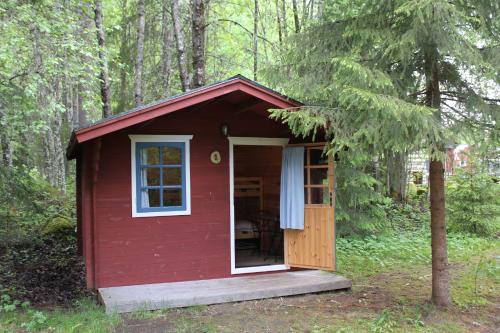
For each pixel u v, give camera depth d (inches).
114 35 547.8
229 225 276.7
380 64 214.5
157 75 577.3
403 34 194.7
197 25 405.7
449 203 482.6
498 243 425.7
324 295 256.7
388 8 208.4
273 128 286.7
